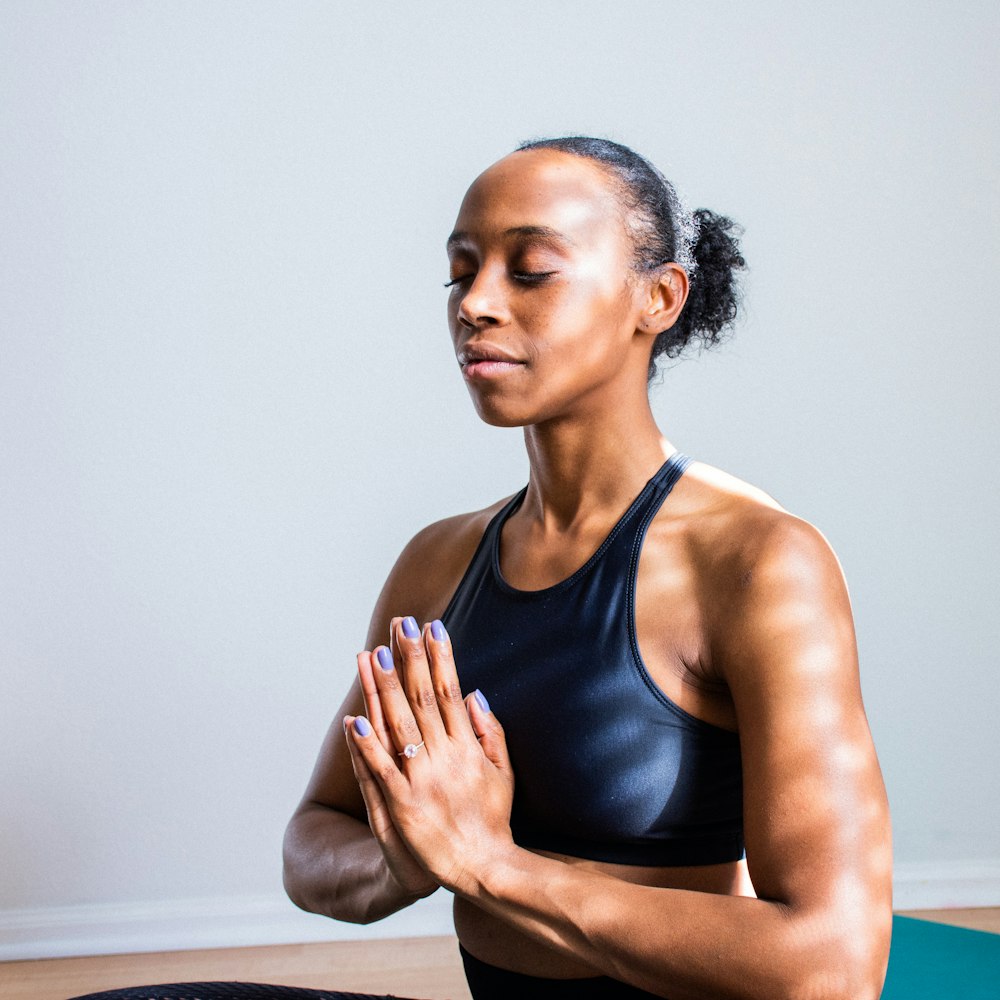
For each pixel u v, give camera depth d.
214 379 2.98
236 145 2.97
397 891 0.88
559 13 2.97
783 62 2.96
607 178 0.86
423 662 0.82
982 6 2.95
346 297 2.99
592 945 0.77
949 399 2.97
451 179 2.98
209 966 2.81
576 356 0.84
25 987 2.73
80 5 2.96
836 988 0.71
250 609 3.00
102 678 2.98
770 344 2.97
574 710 0.85
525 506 0.98
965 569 2.98
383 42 2.97
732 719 0.85
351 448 3.00
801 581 0.80
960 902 2.94
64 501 2.97
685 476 0.89
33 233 2.95
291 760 3.01
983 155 2.96
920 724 2.98
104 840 2.98
